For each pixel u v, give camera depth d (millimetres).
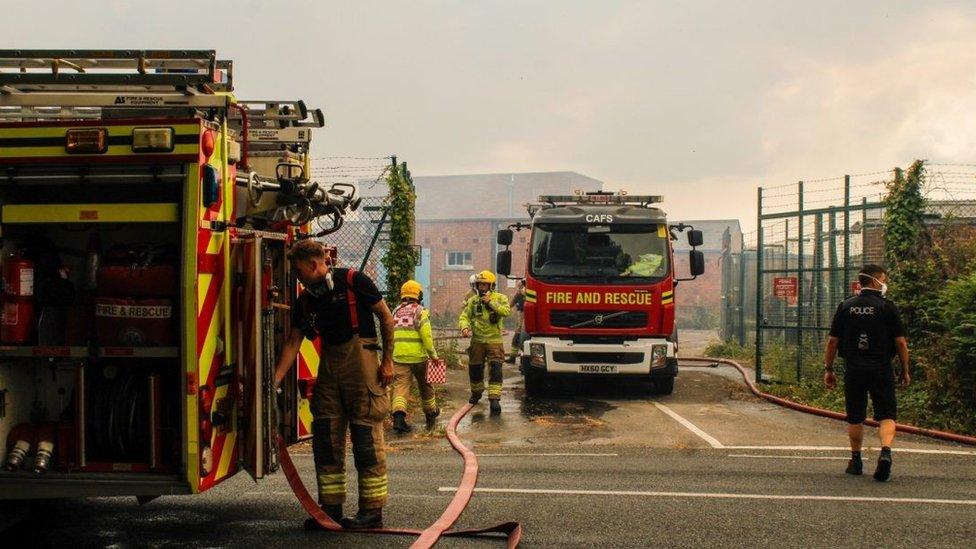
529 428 11891
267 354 6023
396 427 11523
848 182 14656
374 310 6453
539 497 7555
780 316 21203
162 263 5699
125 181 5508
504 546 6043
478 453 10000
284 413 6672
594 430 11695
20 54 6277
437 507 7223
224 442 5820
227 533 6387
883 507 7195
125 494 5551
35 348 5621
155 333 5598
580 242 14992
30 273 5699
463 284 55844
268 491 7910
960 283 12109
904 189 13461
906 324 13078
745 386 16516
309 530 6461
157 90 5902
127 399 5734
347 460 9484
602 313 14742
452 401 14531
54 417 5883
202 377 5535
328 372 6449
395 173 15992
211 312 5656
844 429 11719
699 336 42219
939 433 10891
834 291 15727
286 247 6500
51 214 5578
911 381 12719
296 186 6934
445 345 21969
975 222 13758
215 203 5723
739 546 6102
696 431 11547
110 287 5648
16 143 5562
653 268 14852
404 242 15992
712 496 7578
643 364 14664
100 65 6289
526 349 14945
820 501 7398
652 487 7969
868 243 15148
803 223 15969
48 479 5605
